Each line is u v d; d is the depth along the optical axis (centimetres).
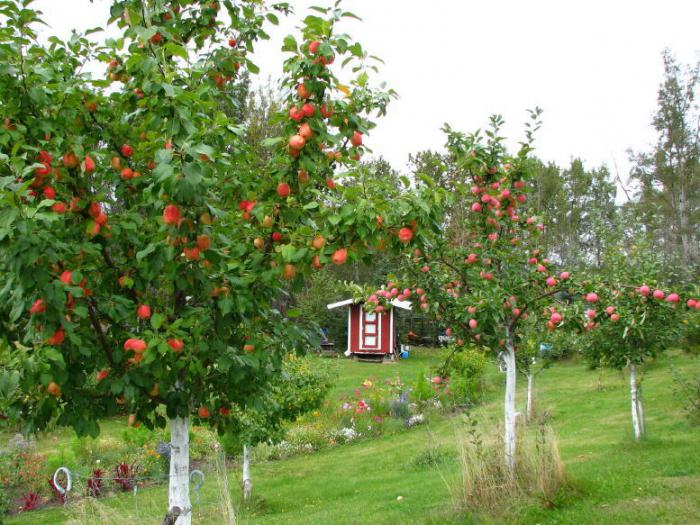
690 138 2633
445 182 463
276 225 324
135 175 307
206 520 520
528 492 546
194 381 314
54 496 930
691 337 1533
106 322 294
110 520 495
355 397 1484
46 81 278
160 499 843
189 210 266
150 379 284
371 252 314
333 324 2861
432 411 1339
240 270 311
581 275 606
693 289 594
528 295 588
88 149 306
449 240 632
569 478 571
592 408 1167
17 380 237
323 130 308
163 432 1166
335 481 895
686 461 664
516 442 581
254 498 790
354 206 289
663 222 2566
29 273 229
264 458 1101
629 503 525
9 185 230
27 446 1094
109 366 287
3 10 286
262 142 309
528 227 608
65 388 273
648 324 759
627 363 834
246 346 314
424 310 609
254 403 335
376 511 652
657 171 2677
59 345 257
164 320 281
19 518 835
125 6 334
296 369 902
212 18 362
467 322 598
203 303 317
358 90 345
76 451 1089
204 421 353
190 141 255
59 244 240
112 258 315
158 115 271
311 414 1310
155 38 335
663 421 969
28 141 277
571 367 1814
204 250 274
